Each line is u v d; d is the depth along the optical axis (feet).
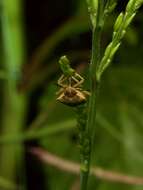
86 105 0.62
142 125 1.25
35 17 1.41
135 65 1.37
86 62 1.26
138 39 1.39
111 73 1.35
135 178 1.13
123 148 1.22
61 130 1.22
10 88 1.22
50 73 1.27
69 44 1.38
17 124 1.22
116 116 1.26
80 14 1.31
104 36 1.30
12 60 1.22
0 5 1.24
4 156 1.18
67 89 0.60
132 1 0.59
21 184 1.19
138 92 1.32
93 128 0.62
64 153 1.20
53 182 1.18
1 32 1.30
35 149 1.16
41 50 1.24
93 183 1.15
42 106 1.25
